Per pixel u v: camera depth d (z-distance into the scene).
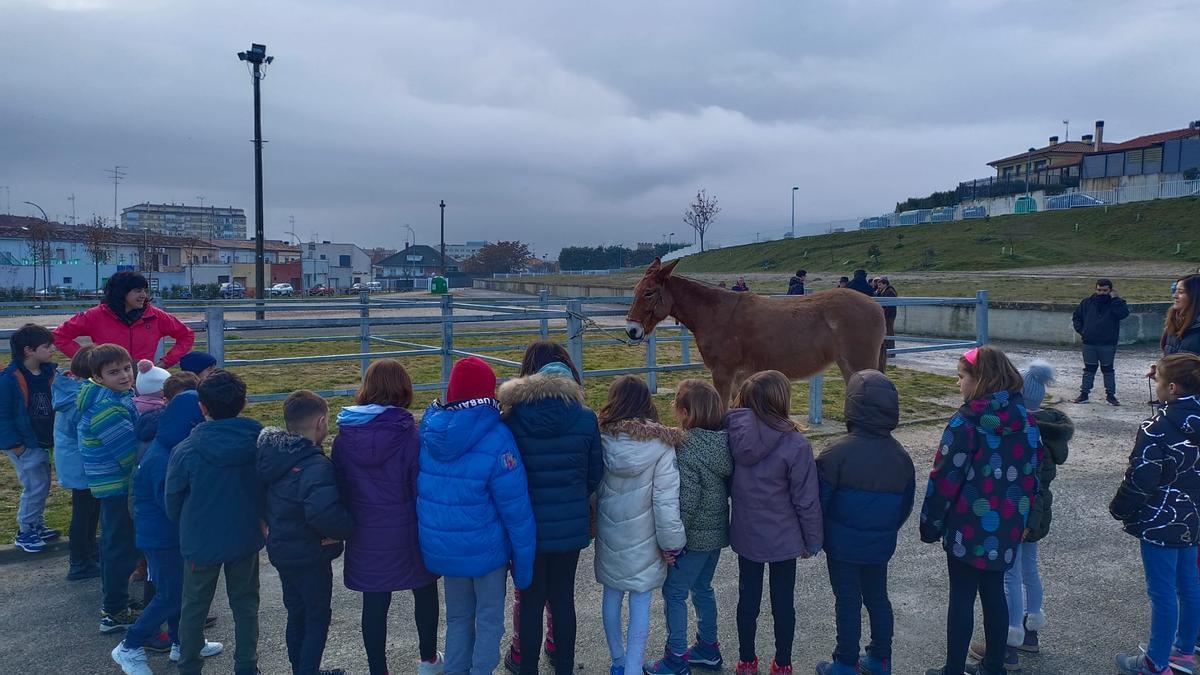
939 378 12.65
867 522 3.45
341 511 3.24
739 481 3.59
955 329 19.03
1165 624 3.51
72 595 4.57
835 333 6.79
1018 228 45.41
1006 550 3.35
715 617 3.81
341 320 7.59
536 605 3.46
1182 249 34.56
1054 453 3.65
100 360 3.95
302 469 3.27
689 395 3.70
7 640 4.03
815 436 8.35
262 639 4.09
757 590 3.66
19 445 4.95
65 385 4.54
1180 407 3.43
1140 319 15.76
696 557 3.64
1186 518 3.43
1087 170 55.38
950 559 3.50
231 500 3.41
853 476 3.46
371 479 3.38
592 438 3.42
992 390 3.38
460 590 3.47
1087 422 9.16
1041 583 4.28
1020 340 17.34
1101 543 5.35
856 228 62.19
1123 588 4.66
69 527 5.34
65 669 3.75
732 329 6.98
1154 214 41.22
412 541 3.44
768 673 3.75
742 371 7.11
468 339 18.31
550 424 3.34
